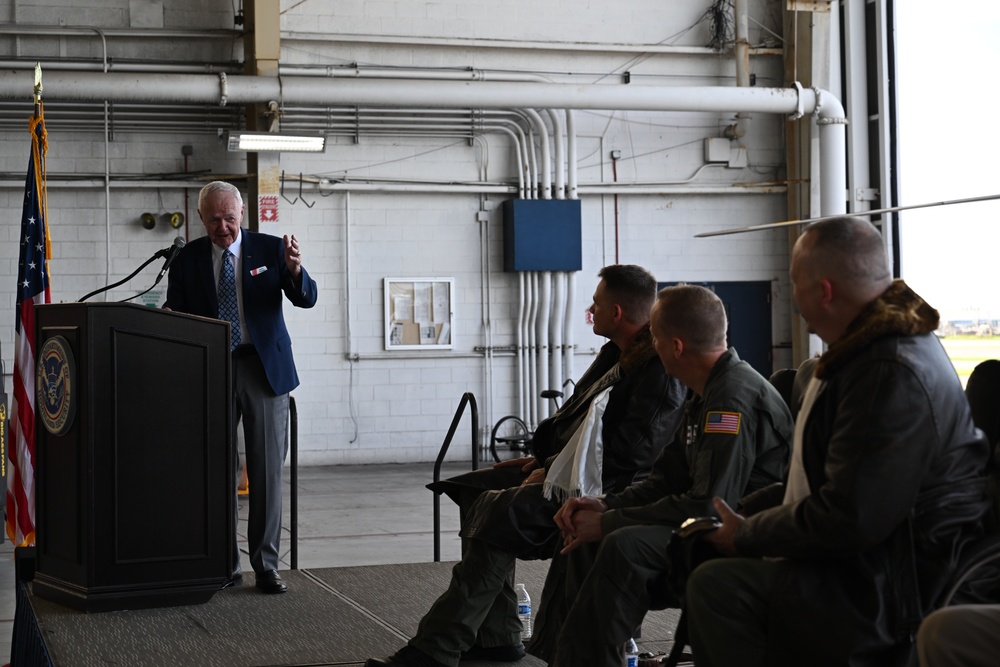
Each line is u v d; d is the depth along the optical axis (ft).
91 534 11.57
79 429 11.60
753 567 6.28
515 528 9.04
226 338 12.42
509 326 34.71
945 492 6.02
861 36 33.91
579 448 9.15
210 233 12.87
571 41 34.45
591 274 35.14
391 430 34.06
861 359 5.98
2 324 31.09
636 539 7.46
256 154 31.37
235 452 12.86
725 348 8.11
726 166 35.76
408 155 33.91
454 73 33.40
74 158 31.65
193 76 29.01
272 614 11.89
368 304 33.88
